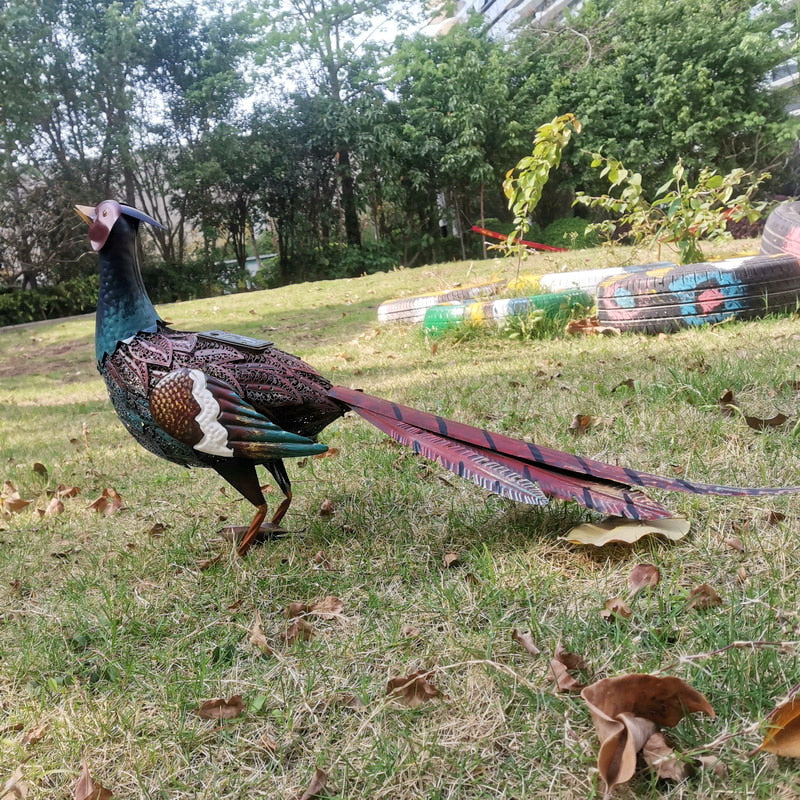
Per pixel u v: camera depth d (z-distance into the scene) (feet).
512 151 26.66
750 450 3.66
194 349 3.06
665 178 26.03
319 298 15.02
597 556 2.95
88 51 24.38
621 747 1.86
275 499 4.09
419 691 2.31
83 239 25.02
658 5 25.79
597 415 4.47
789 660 2.19
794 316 6.96
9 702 2.60
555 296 8.23
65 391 9.81
